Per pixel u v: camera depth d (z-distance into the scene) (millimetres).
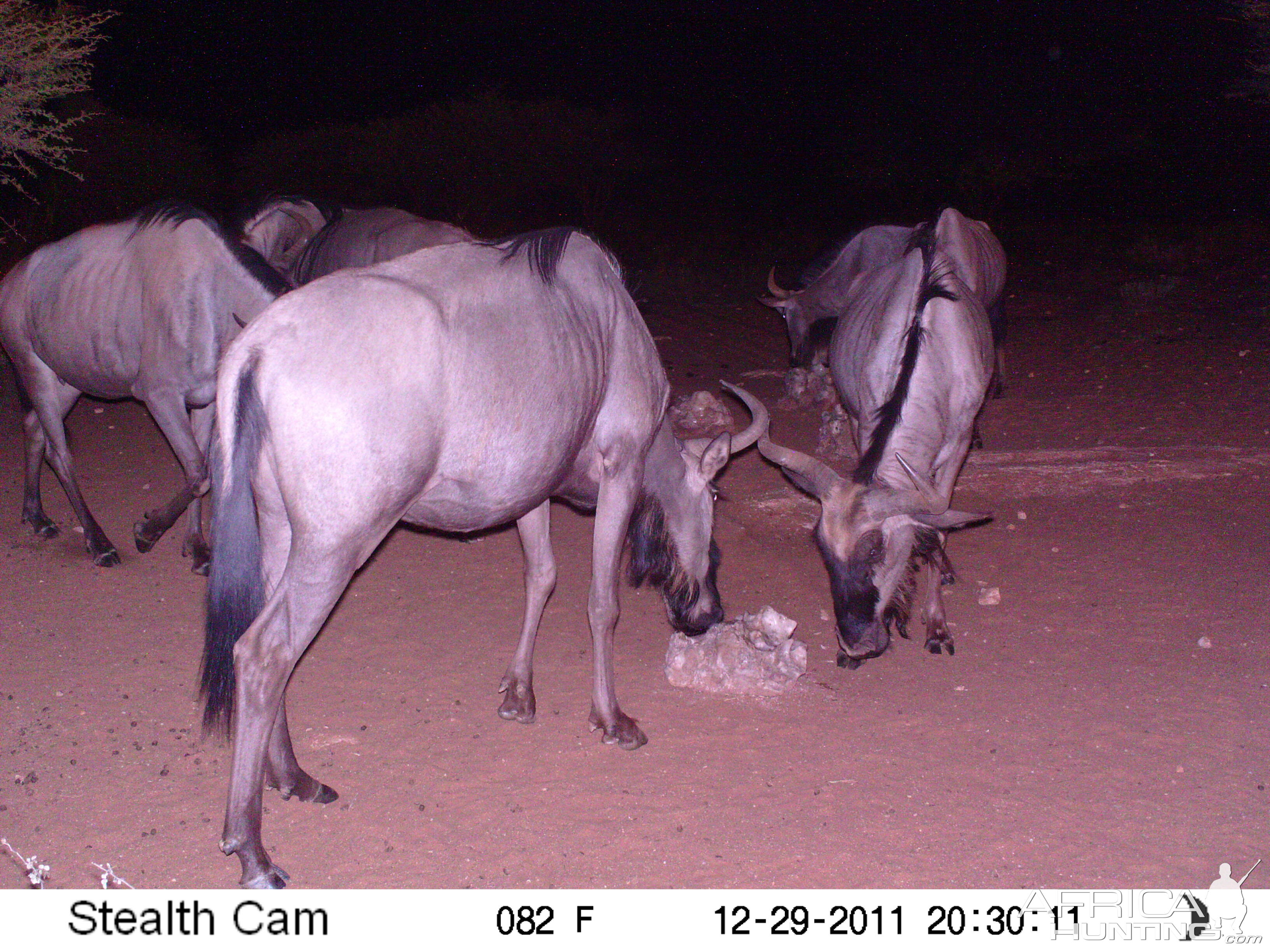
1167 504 5934
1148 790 3666
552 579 4039
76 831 3391
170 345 4680
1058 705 4137
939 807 3586
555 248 3686
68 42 7090
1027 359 9250
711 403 7199
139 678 4180
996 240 6504
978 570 5234
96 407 7273
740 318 11008
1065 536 5559
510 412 3416
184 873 3250
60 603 4684
